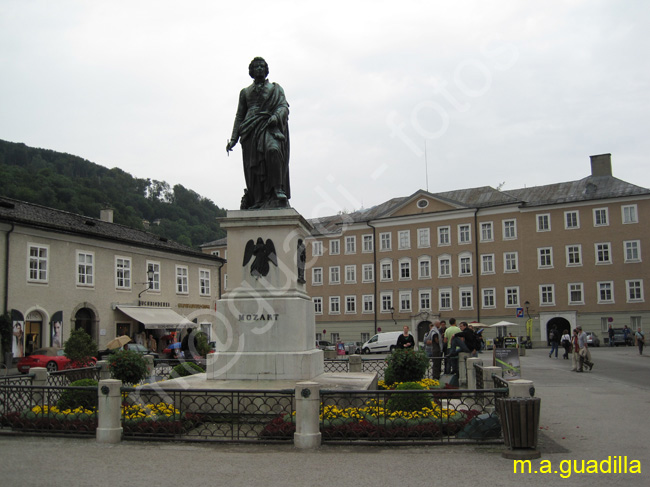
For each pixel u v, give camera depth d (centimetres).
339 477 686
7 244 3131
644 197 5334
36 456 802
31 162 9319
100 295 3784
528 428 793
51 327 3375
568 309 5531
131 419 919
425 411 916
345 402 977
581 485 654
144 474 703
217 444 872
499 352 1706
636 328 5284
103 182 8394
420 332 6128
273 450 830
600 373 2338
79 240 3634
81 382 1100
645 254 5297
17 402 1024
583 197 5566
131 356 1147
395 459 775
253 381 1107
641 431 998
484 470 718
